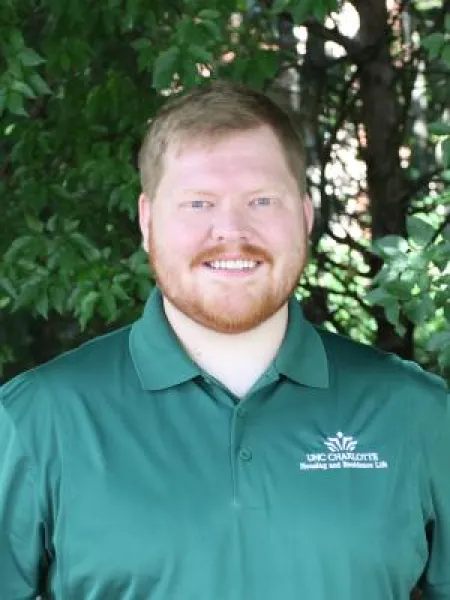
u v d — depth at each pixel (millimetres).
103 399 1874
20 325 4430
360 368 1954
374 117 4961
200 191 1834
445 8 4387
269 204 1850
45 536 1890
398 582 1858
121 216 3885
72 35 3684
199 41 3268
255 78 3596
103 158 3691
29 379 1914
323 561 1803
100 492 1812
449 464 1925
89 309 3305
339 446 1859
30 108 4020
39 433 1861
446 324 2957
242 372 1903
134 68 3959
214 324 1855
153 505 1798
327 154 5039
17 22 3451
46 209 4020
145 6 3447
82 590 1840
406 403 1915
